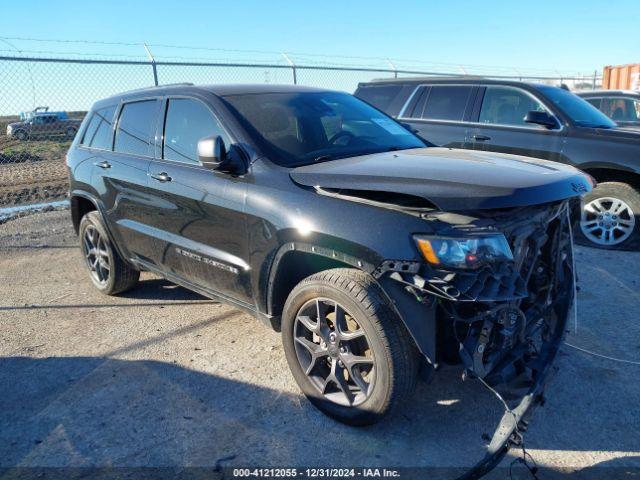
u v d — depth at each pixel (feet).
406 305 8.03
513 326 8.32
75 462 8.75
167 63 31.09
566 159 19.93
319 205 9.00
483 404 9.94
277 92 12.76
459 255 7.50
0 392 10.93
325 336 9.26
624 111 31.42
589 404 9.87
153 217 12.93
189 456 8.82
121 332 13.52
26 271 18.74
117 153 14.48
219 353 12.22
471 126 22.21
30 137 36.24
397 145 12.21
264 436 9.25
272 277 9.96
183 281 12.82
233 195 10.46
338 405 9.33
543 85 21.71
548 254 9.81
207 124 11.69
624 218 19.39
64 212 27.63
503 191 7.79
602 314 13.69
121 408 10.21
